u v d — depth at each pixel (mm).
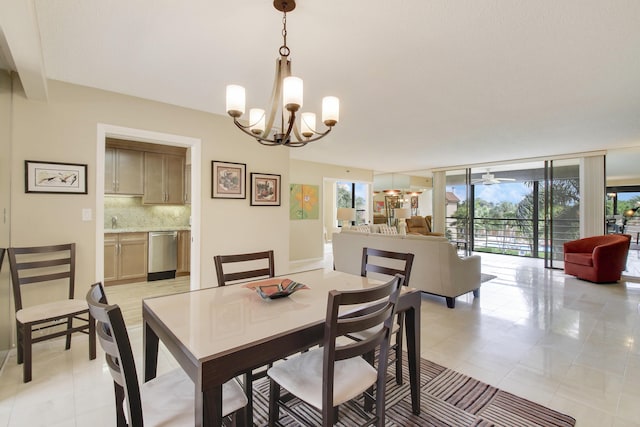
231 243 3662
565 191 6094
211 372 1055
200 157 3422
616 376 2234
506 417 1794
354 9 1686
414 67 2379
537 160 6355
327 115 1756
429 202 10828
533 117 3619
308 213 7129
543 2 1609
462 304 3895
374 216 10148
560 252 6160
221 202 3586
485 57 2219
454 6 1652
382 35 1942
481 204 8414
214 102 3145
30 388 2037
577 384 2133
